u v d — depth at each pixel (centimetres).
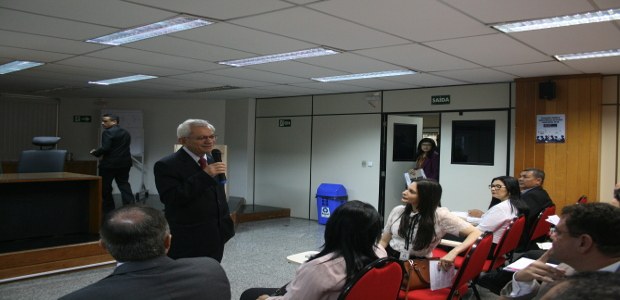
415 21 329
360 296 183
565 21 329
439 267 281
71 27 368
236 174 933
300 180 847
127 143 634
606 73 534
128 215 143
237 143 934
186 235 266
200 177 259
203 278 148
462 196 651
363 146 761
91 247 470
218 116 972
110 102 1017
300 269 191
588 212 133
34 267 431
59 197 490
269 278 459
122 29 375
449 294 268
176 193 258
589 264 134
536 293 184
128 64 545
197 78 653
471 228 311
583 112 542
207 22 350
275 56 484
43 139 588
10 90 891
